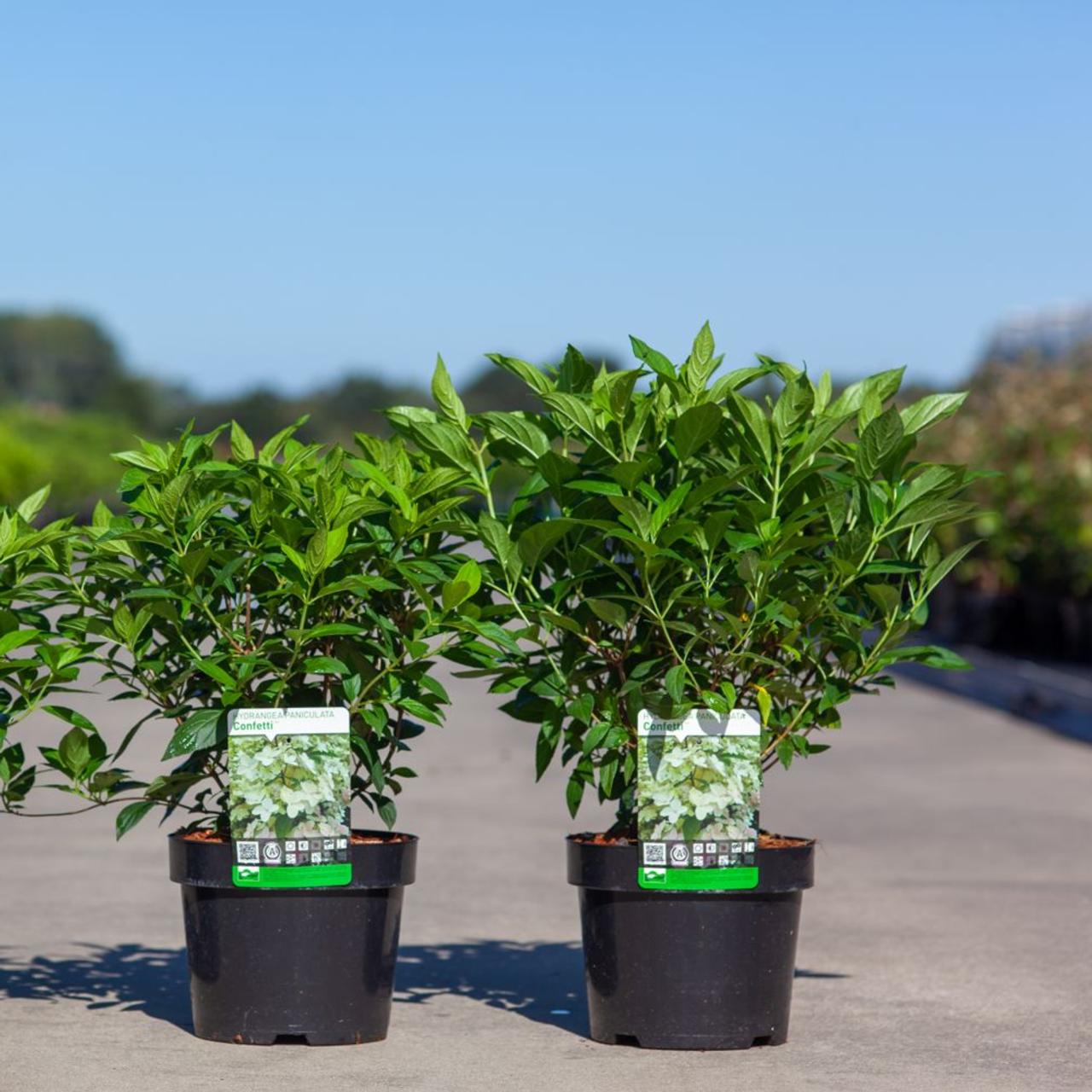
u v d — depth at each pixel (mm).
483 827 4602
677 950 3031
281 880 2998
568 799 3080
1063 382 10414
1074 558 9445
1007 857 4328
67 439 40406
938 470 3043
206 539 3051
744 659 3053
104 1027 3127
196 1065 2971
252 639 3068
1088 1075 2992
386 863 3035
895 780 5566
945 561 3080
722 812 3006
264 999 3033
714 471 3037
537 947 3596
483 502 3344
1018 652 10133
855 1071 2990
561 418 3098
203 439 3137
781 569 3006
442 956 3539
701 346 3090
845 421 3061
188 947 3082
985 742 6586
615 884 3027
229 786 3000
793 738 3082
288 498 3027
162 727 6895
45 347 61906
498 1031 3137
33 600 3062
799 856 3043
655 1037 3041
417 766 5816
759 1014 3059
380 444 3137
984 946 3625
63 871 4137
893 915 3828
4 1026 3129
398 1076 2938
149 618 3051
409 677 3047
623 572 3010
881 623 3078
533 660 4035
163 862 4227
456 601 2994
